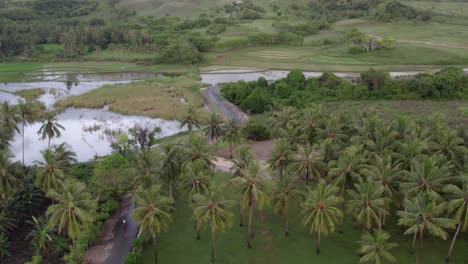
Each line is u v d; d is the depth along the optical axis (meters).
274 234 67.62
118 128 117.12
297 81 152.38
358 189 58.38
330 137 78.12
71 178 68.88
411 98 141.12
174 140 106.88
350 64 196.25
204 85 164.38
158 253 63.19
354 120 85.62
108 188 74.88
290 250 63.69
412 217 55.31
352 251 63.09
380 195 58.16
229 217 57.41
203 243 65.75
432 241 65.06
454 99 142.12
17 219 68.62
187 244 65.44
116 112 132.88
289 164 68.50
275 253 63.09
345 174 62.88
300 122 87.06
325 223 56.50
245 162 69.00
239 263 61.09
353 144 75.50
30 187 71.50
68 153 71.81
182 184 63.84
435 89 141.00
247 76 182.50
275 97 142.12
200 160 68.50
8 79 180.62
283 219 71.75
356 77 166.25
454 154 70.06
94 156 98.81
